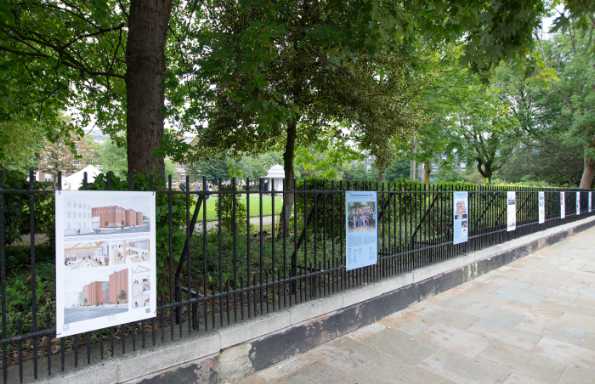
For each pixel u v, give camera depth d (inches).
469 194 272.2
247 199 138.2
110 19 265.4
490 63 197.0
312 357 148.8
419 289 217.3
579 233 528.4
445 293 235.8
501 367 143.0
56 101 336.2
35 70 301.7
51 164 1079.0
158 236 128.0
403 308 204.8
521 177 1178.0
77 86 336.5
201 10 288.2
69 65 272.1
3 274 91.6
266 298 143.9
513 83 852.0
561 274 286.0
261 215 143.0
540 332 175.8
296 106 253.1
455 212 253.0
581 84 871.7
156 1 191.2
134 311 110.3
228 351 128.0
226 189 138.2
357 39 210.4
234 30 249.0
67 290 98.2
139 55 190.2
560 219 470.9
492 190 309.3
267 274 145.2
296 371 137.9
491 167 1088.8
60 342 108.0
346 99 272.2
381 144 306.3
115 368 103.7
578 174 1059.9
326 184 196.2
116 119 374.6
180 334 120.2
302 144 378.9
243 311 141.9
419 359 148.6
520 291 241.0
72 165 1140.5
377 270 195.8
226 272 169.9
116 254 107.4
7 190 91.5
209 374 122.7
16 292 115.4
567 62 885.2
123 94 337.4
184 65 267.0
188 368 117.5
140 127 190.9
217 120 286.8
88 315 101.5
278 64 255.8
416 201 242.7
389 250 206.5
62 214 97.8
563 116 959.6
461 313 199.8
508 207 327.6
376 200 191.0
